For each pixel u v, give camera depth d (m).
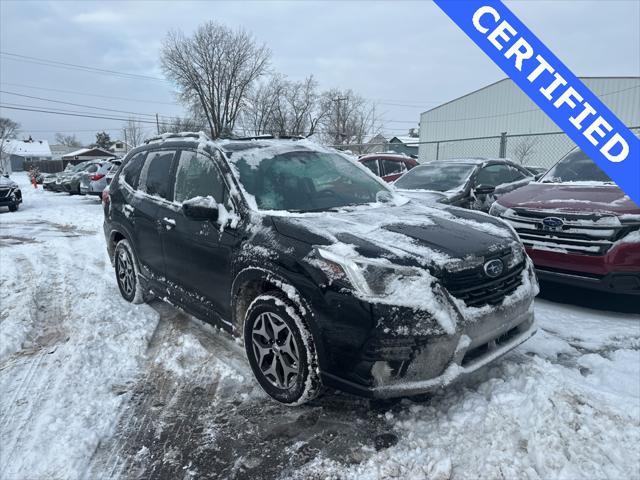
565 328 4.21
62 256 7.70
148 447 2.75
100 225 11.41
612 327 4.23
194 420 2.99
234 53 47.62
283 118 52.25
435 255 2.80
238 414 3.04
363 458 2.56
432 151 31.08
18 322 4.53
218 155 3.75
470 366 2.74
